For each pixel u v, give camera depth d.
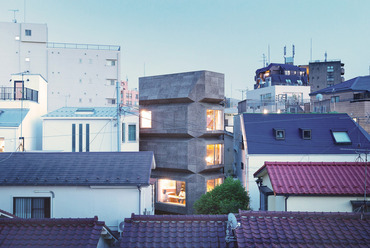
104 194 14.06
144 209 15.00
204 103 26.11
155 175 26.83
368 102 33.59
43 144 24.42
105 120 24.97
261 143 24.48
